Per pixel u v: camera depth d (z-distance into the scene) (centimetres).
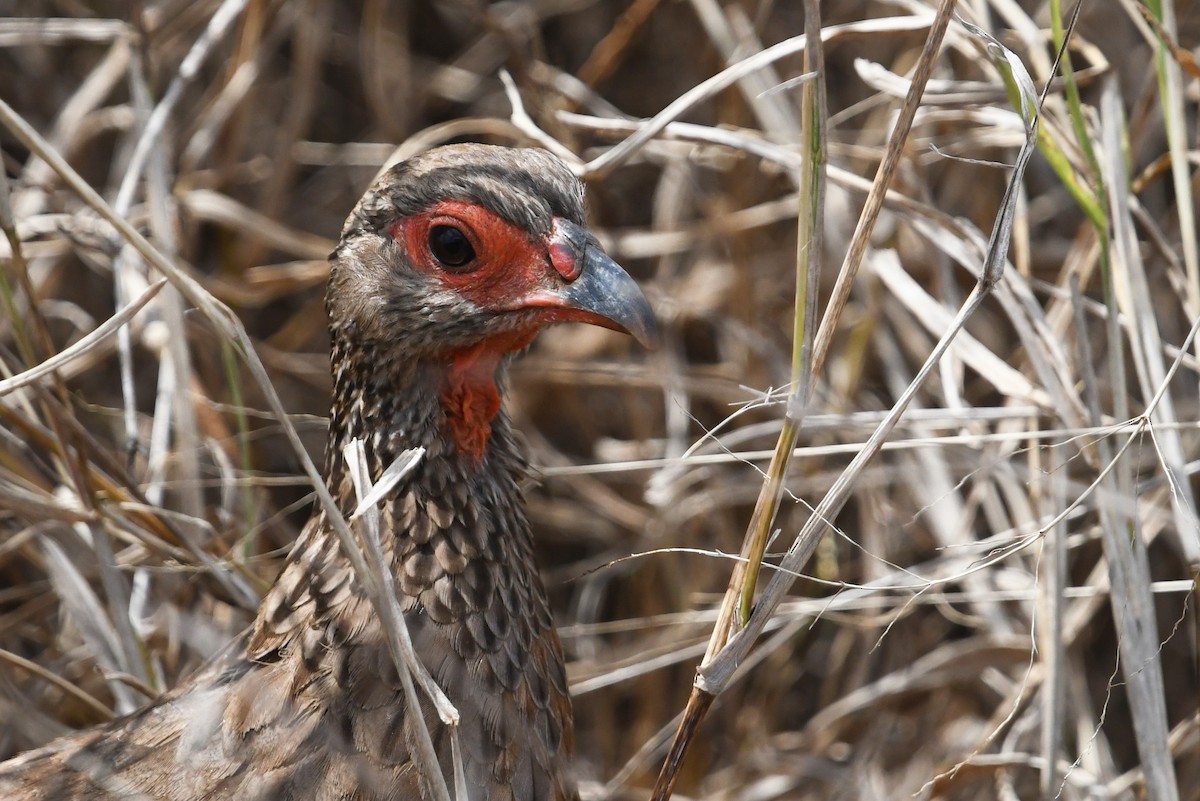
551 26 1202
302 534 632
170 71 1101
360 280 611
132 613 778
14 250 671
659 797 561
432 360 611
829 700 1002
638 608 1034
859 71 770
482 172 605
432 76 1180
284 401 1068
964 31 707
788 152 767
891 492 998
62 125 1038
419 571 591
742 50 986
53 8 1124
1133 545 663
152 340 876
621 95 1165
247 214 1009
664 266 1084
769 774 984
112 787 580
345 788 563
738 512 1031
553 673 640
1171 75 701
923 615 991
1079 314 694
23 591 844
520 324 611
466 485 612
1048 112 739
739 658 539
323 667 575
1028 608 864
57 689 832
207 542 768
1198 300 699
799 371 513
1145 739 650
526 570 636
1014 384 764
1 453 773
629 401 1070
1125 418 675
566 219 613
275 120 1177
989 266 527
